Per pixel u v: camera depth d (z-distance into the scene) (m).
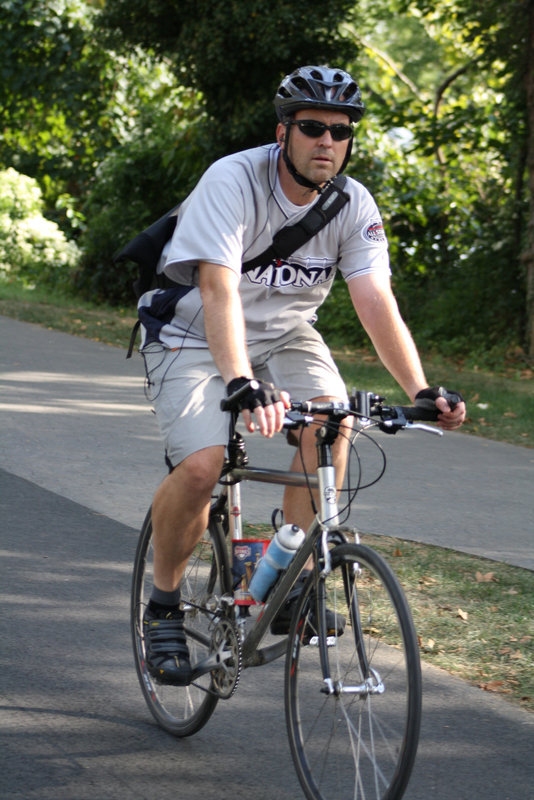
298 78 3.61
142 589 4.32
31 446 8.66
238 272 3.70
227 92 19.67
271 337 4.05
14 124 29.55
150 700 4.14
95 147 28.72
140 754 3.79
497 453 9.99
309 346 4.12
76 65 27.45
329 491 3.37
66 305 20.52
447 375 15.05
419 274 20.66
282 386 4.06
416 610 5.46
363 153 20.14
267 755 3.85
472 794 3.61
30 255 24.97
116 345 15.23
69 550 6.09
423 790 3.63
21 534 6.32
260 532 6.47
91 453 8.56
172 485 3.73
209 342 3.60
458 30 18.91
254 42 18.61
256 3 18.06
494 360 16.58
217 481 3.69
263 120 19.23
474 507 7.79
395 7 21.88
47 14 26.83
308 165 3.65
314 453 3.81
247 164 3.76
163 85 25.94
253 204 3.76
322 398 3.99
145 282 4.09
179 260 3.71
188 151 21.45
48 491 7.33
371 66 29.02
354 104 3.62
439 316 18.83
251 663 3.67
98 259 22.25
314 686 3.45
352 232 3.93
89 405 10.61
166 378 3.83
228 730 4.04
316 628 3.38
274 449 9.09
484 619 5.36
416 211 20.11
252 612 3.79
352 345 18.52
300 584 3.59
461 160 21.14
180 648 3.96
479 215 19.94
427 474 8.84
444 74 33.16
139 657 4.26
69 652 4.66
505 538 6.99
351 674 3.25
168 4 18.98
